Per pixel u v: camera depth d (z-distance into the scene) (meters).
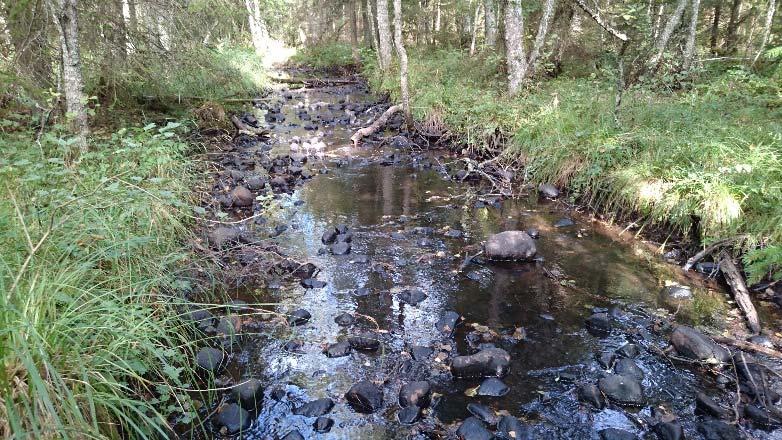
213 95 12.81
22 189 4.17
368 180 8.63
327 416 3.22
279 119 13.95
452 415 3.25
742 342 3.98
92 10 7.83
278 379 3.58
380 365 3.76
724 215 5.31
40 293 2.59
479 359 3.65
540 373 3.68
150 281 3.66
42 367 2.39
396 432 3.09
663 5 16.17
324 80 22.50
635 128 7.50
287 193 7.89
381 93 17.70
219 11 9.41
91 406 2.22
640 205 6.31
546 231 6.42
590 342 4.07
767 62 11.88
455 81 13.41
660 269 5.37
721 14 19.95
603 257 5.67
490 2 16.45
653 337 4.14
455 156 10.14
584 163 7.43
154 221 4.66
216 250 5.47
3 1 6.72
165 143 6.92
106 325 2.82
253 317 4.36
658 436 3.07
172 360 3.40
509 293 4.87
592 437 3.06
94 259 3.40
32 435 2.20
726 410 3.28
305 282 4.95
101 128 8.24
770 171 5.54
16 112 6.61
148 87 10.03
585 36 14.91
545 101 9.98
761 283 4.86
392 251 5.80
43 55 7.20
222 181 8.03
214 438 3.01
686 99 8.74
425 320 4.38
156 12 8.62
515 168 8.65
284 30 34.75
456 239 6.15
